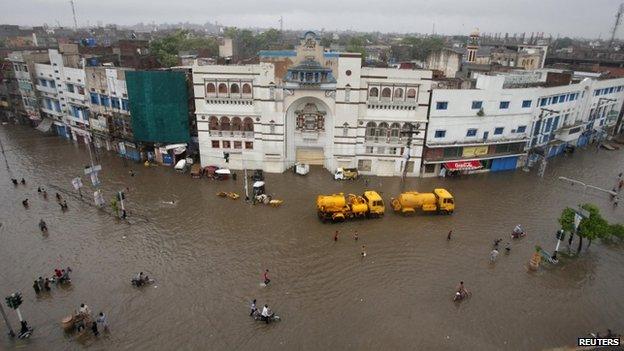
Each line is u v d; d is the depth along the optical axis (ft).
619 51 540.93
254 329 111.24
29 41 553.64
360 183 204.95
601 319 118.52
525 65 345.92
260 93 200.95
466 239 157.79
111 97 231.30
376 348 106.01
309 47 194.39
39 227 161.17
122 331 110.22
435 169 214.28
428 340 108.99
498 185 208.44
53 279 128.57
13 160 234.79
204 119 208.95
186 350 104.37
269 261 141.38
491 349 106.83
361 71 193.57
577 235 155.94
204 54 406.41
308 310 118.83
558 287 131.75
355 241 154.51
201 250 147.23
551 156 255.91
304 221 168.25
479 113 205.67
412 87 195.62
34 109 294.25
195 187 199.52
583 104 260.42
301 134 212.64
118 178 209.97
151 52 372.99
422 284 131.44
